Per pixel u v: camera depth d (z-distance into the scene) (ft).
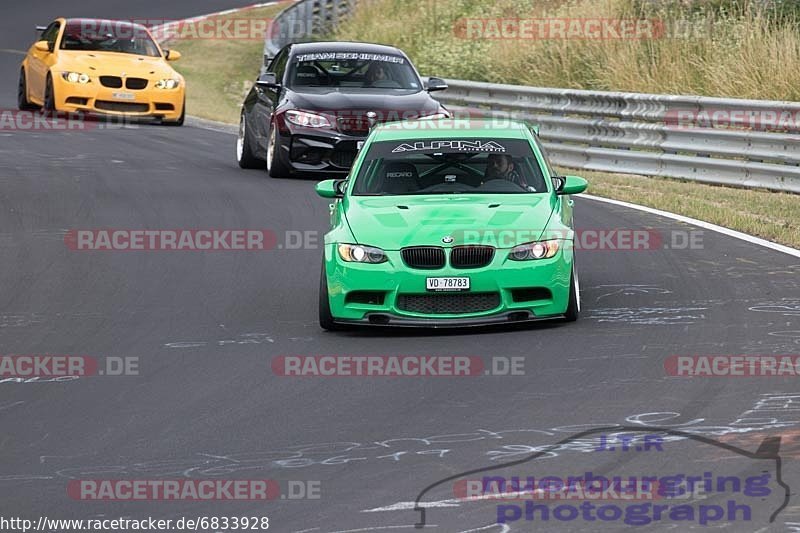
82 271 149.69
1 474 81.00
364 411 93.15
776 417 87.51
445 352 110.63
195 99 377.30
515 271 116.98
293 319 126.11
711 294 131.54
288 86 227.61
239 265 152.15
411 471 78.64
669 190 211.41
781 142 206.18
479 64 345.72
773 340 110.42
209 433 88.69
